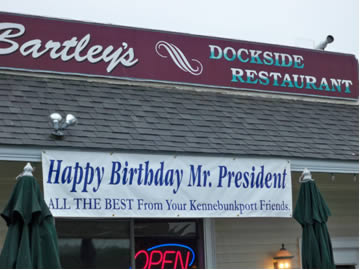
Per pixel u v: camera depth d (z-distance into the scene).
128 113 9.45
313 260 8.19
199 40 11.23
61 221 9.14
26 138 7.83
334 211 11.06
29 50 9.89
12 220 6.52
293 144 9.78
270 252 10.42
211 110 10.35
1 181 8.74
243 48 11.58
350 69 12.52
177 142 8.81
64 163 7.82
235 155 8.85
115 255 9.37
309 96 11.95
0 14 9.84
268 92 11.57
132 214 8.04
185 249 9.88
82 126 8.61
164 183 8.32
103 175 8.00
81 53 10.26
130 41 10.68
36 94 9.28
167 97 10.42
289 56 11.96
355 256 11.09
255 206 8.83
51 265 6.42
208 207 8.51
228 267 10.05
